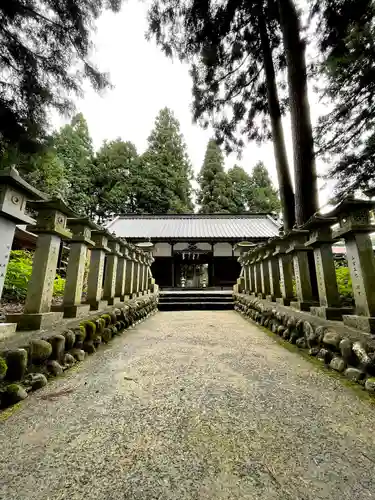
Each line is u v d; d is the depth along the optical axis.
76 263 2.46
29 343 1.59
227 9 5.33
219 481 0.80
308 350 2.32
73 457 0.91
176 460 0.89
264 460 0.90
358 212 1.87
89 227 2.65
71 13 4.27
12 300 3.64
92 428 1.10
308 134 4.21
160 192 22.84
